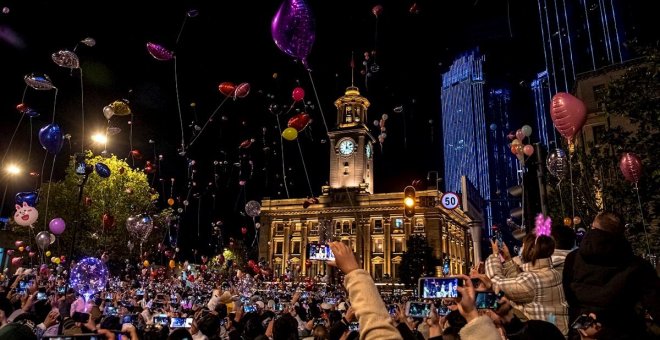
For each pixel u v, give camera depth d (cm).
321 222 7494
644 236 1253
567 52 6781
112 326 611
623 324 338
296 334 533
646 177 1262
